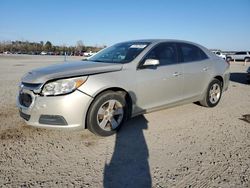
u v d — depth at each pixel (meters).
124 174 3.07
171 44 5.21
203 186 2.82
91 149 3.74
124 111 4.30
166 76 4.80
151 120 5.07
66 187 2.80
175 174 3.07
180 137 4.23
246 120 5.19
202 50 5.89
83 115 3.83
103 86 3.95
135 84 4.36
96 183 2.88
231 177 3.00
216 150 3.73
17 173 3.06
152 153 3.62
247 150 3.74
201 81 5.61
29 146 3.81
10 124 4.72
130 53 4.74
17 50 101.12
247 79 11.34
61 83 3.72
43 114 3.74
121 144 3.92
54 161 3.37
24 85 4.01
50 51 103.31
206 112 5.72
